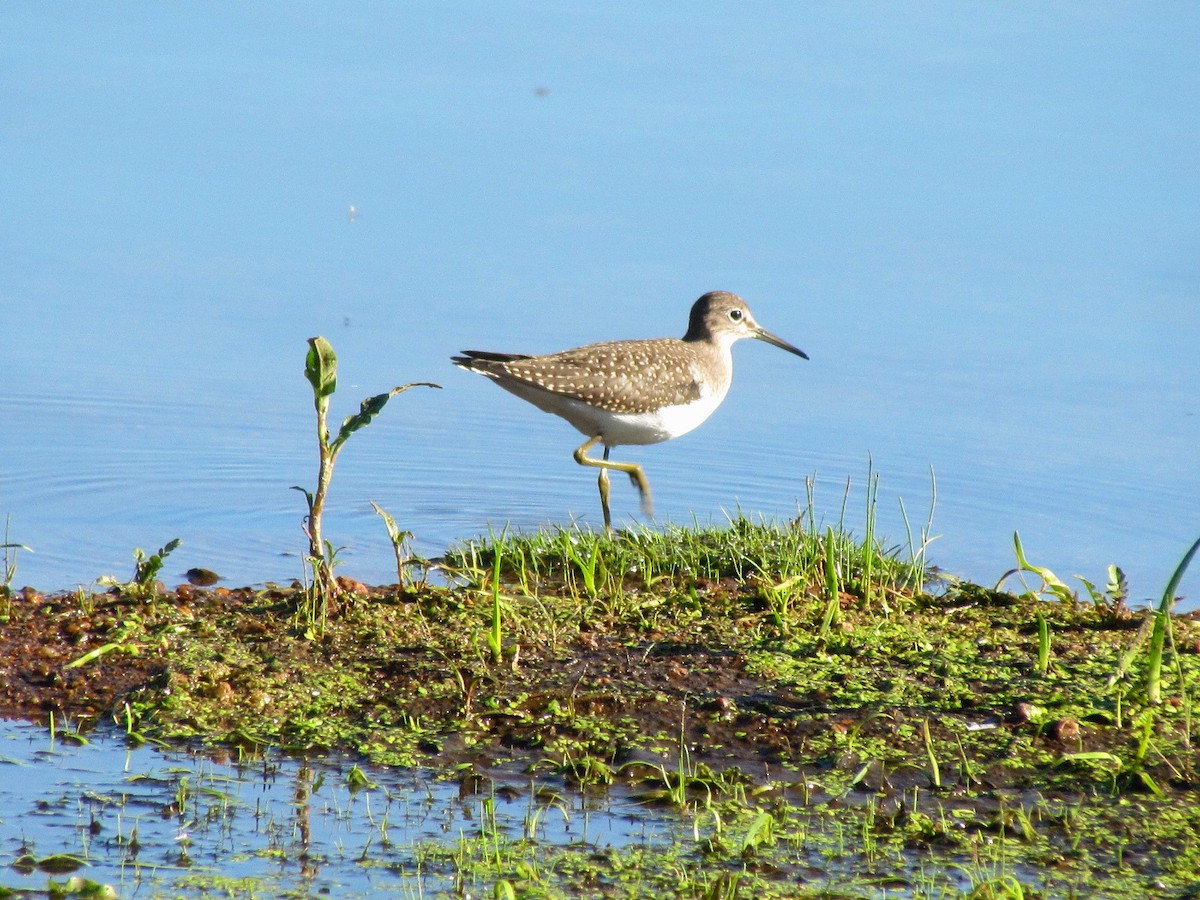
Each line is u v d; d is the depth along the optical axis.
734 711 10.80
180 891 8.47
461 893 8.49
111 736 10.51
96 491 17.56
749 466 19.81
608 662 11.73
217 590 13.45
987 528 17.16
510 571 14.91
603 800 9.68
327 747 10.38
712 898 8.41
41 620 12.29
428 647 11.85
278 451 19.62
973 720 10.61
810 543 14.66
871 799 9.62
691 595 13.49
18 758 10.11
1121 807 9.47
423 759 10.20
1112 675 11.27
